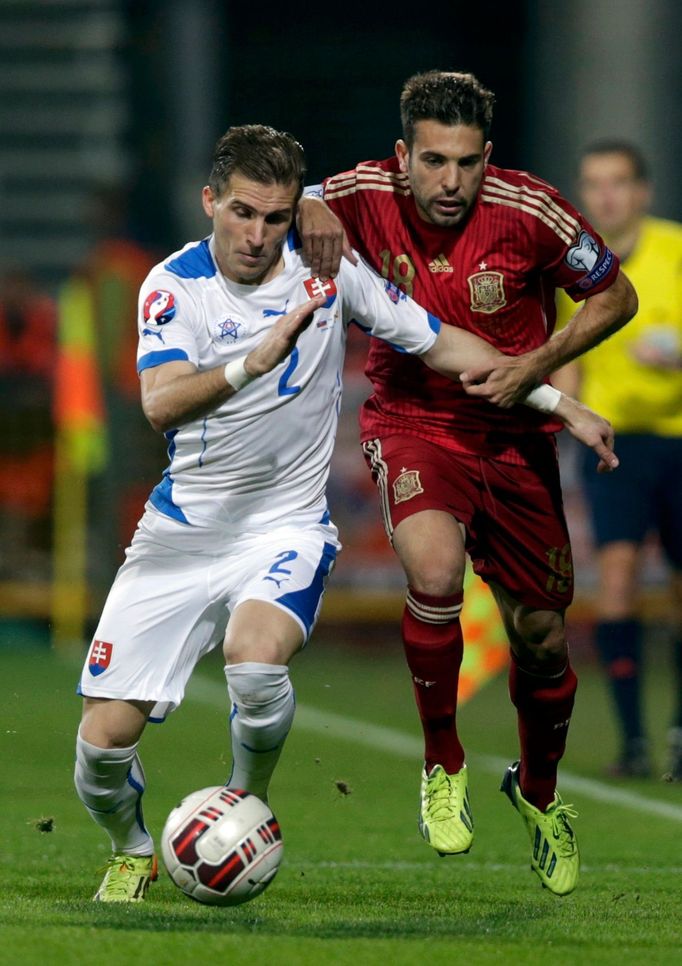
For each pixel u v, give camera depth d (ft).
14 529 162.71
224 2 228.63
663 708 135.95
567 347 64.49
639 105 193.06
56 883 65.98
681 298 103.09
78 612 161.58
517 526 66.33
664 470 104.17
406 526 63.87
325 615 159.33
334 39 234.58
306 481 61.77
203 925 56.08
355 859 73.82
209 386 56.18
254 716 57.67
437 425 66.23
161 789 90.58
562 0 195.42
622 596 104.01
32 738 107.86
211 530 60.95
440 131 61.87
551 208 64.54
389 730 117.91
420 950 51.67
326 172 233.35
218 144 58.70
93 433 157.17
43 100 220.64
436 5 234.79
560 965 50.24
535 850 65.26
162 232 196.85
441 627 62.69
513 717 129.80
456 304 65.31
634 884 68.13
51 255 215.92
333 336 61.26
